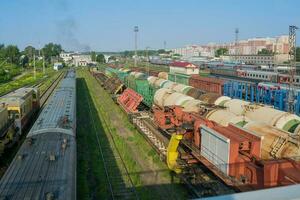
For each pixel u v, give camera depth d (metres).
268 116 23.03
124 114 42.00
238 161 16.88
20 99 31.12
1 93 60.66
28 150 16.72
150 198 18.78
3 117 25.33
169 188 20.20
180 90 40.28
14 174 13.62
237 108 26.94
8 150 25.94
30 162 14.99
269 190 6.86
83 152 26.67
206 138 19.95
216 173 18.33
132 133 33.53
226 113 22.64
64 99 33.66
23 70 138.00
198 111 25.70
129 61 174.00
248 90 41.97
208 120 21.55
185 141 23.83
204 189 18.94
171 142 21.86
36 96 41.72
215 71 82.25
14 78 106.81
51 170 14.05
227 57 163.25
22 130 30.75
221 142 17.88
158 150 25.48
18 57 155.50
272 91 37.50
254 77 63.12
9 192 11.99
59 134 19.48
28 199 11.48
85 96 60.75
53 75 115.44
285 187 6.97
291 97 33.66
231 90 44.88
